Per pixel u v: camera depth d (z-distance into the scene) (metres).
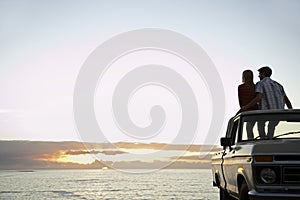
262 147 8.48
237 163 9.05
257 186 8.34
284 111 9.48
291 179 8.20
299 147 8.27
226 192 10.98
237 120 10.05
